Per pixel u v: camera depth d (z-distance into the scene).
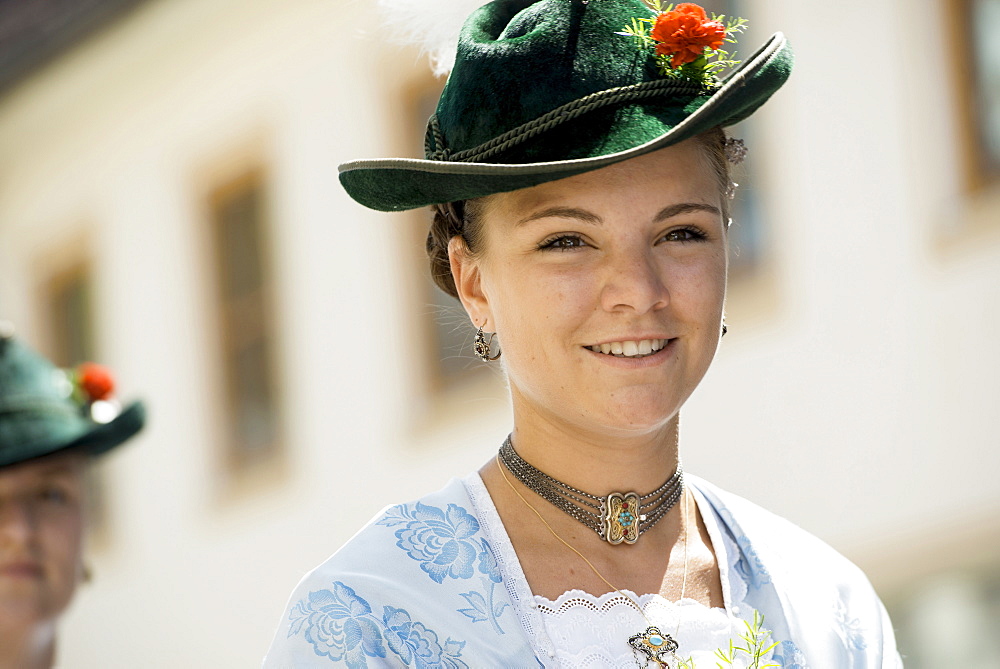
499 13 3.50
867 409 9.12
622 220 3.12
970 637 8.61
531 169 3.04
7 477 5.79
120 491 15.78
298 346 13.74
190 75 14.67
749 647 3.19
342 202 13.23
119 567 15.75
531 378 3.22
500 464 3.40
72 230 16.56
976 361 8.64
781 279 9.61
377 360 12.91
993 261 8.54
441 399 12.36
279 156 13.82
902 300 8.96
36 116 16.44
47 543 5.80
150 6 14.05
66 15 14.59
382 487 12.82
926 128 8.88
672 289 3.16
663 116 3.18
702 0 9.95
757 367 9.70
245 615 14.21
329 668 3.01
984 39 8.73
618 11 3.28
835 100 9.29
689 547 3.37
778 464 9.55
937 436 8.79
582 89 3.16
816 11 9.36
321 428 13.45
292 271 13.76
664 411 3.16
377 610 3.07
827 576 3.52
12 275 17.47
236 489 14.46
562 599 3.15
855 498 9.17
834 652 3.37
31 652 5.76
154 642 15.26
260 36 13.84
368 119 12.86
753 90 3.17
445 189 3.20
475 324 3.42
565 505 3.29
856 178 9.19
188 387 15.00
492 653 3.06
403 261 12.73
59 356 16.92
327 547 13.30
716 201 3.27
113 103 15.61
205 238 14.76
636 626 3.15
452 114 3.30
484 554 3.22
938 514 8.77
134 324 15.71
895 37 9.00
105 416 6.29
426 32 3.65
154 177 15.34
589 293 3.13
